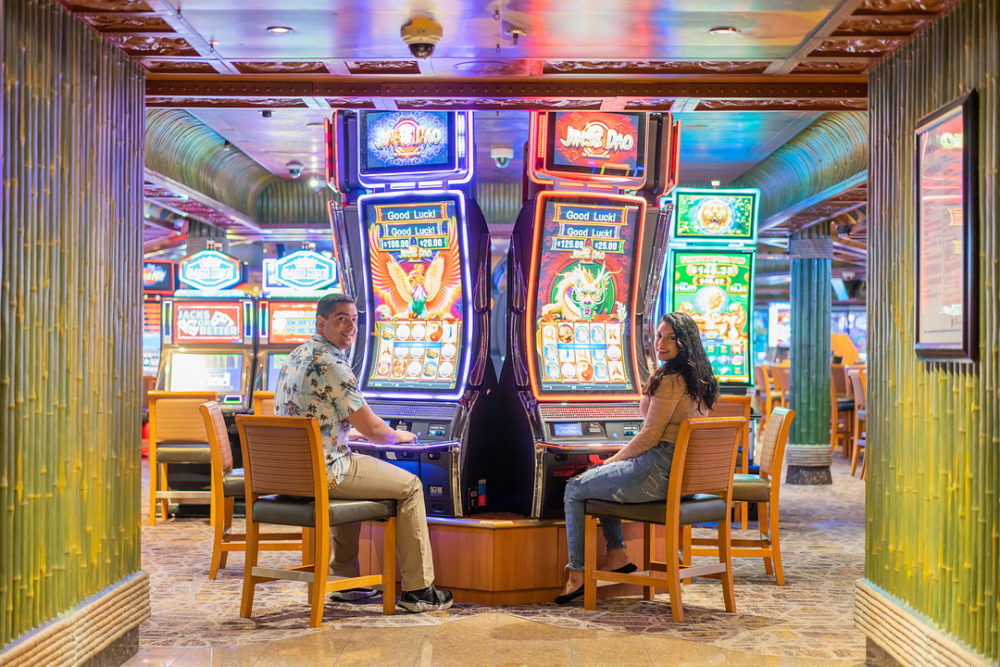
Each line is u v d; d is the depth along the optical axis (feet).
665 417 14.32
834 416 39.34
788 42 12.34
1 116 9.43
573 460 15.89
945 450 10.73
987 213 9.68
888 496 12.38
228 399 28.40
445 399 16.28
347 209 17.33
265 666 12.06
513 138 30.37
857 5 10.92
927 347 10.96
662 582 14.38
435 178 16.67
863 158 24.48
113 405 12.30
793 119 25.95
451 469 15.70
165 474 24.17
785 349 65.62
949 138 10.46
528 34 12.21
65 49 11.03
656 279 17.54
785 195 31.78
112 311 12.30
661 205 17.46
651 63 13.47
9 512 9.62
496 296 38.47
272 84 14.40
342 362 14.52
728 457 14.84
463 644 13.06
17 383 9.82
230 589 16.37
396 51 12.93
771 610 15.19
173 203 32.30
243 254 46.52
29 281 10.08
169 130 27.96
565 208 16.57
